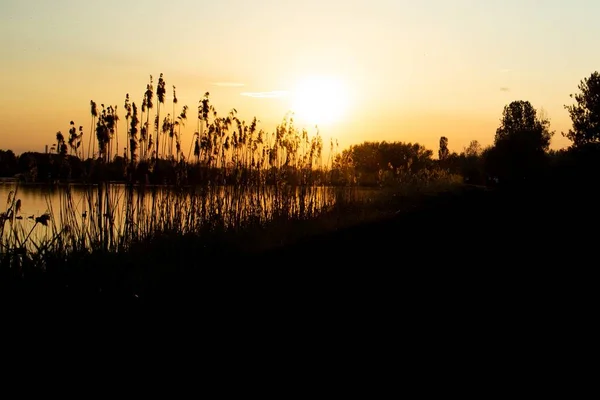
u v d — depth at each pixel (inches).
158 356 244.5
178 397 206.7
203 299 324.2
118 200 460.1
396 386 209.2
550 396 200.1
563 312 287.3
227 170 573.3
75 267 350.3
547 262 396.2
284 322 282.8
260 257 442.3
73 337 269.0
